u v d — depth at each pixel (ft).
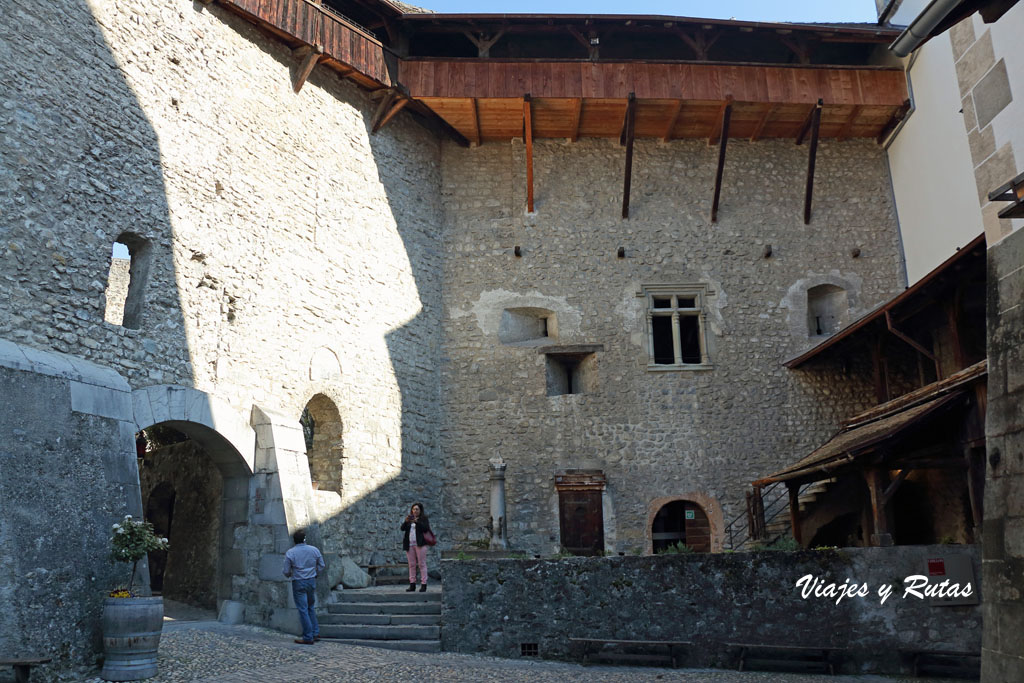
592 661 28.27
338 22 41.29
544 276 48.42
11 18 26.81
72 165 28.14
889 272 49.83
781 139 51.78
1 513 21.48
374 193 44.01
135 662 21.97
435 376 46.52
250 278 35.27
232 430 32.42
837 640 27.94
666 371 47.42
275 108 38.34
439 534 44.32
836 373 48.01
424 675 23.85
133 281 30.86
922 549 28.50
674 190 50.37
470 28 45.91
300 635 29.68
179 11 33.94
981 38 19.01
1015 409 16.98
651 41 51.03
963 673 27.14
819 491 43.27
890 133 50.57
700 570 28.94
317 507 36.52
